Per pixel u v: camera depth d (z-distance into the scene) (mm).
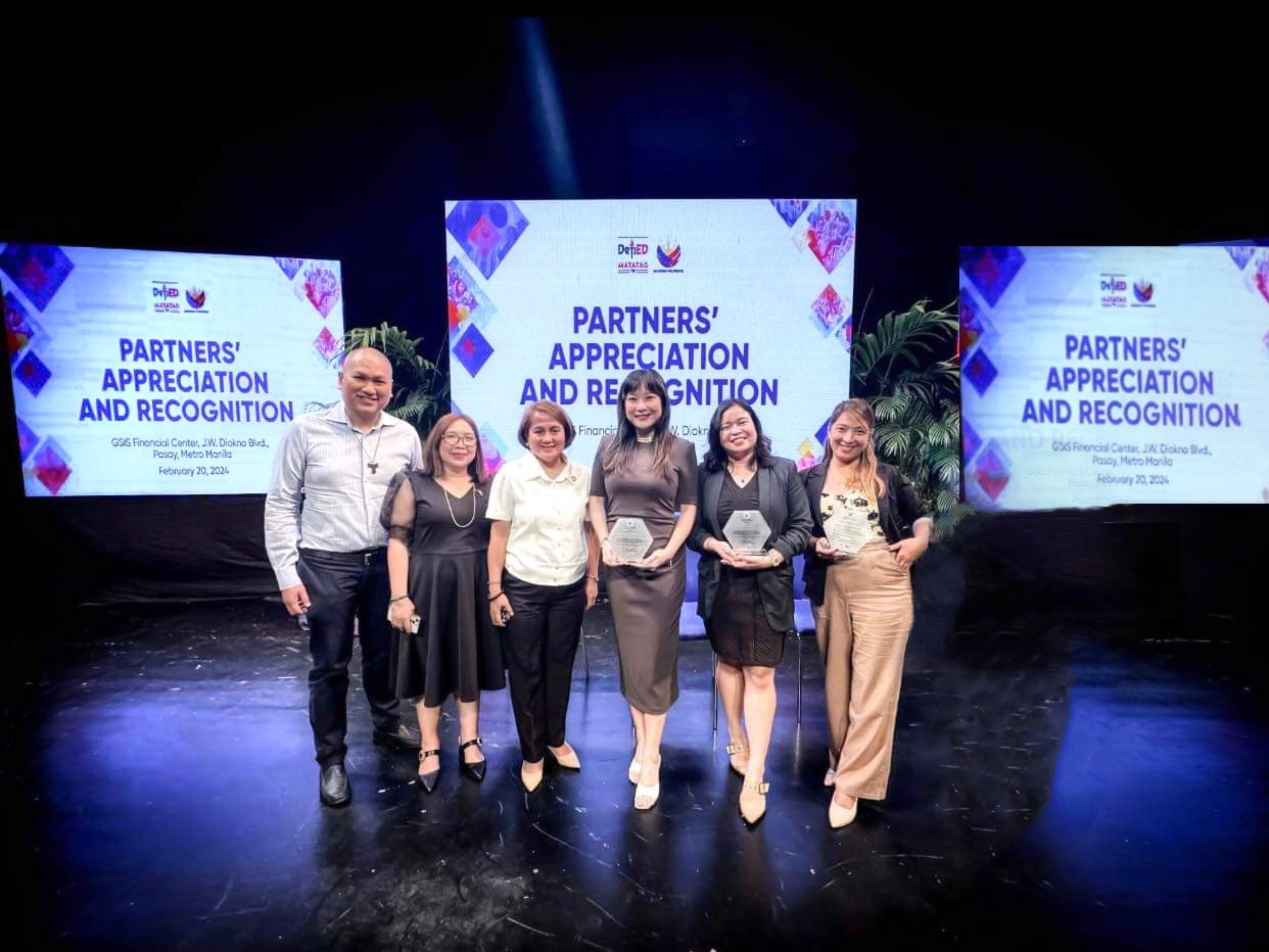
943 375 4555
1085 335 4426
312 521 2346
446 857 2109
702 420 4441
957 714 3119
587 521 2502
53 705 3199
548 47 4293
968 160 4492
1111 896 1957
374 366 2318
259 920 1857
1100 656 3807
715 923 1850
